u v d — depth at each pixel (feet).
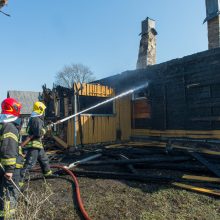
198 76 34.04
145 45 54.70
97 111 40.27
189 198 15.62
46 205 14.73
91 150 32.73
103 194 16.60
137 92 43.55
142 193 16.67
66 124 36.09
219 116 31.45
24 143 18.88
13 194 12.25
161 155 28.07
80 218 13.11
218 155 24.71
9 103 12.08
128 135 43.65
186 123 35.60
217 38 40.24
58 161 28.68
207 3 42.14
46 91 42.34
